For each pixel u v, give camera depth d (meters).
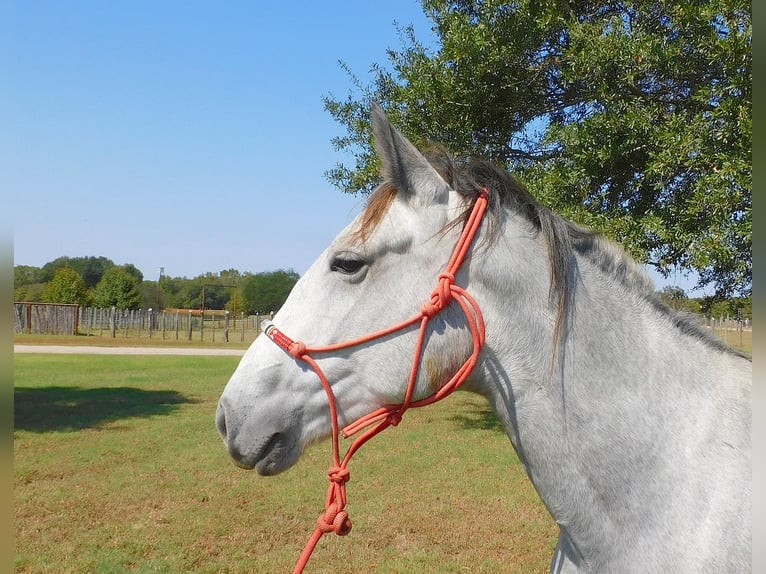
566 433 1.74
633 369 1.76
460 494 6.62
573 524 1.72
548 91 8.24
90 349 26.78
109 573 4.48
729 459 1.63
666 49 6.30
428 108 8.41
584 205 6.72
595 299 1.82
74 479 7.05
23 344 28.02
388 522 5.71
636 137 6.29
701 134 5.77
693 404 1.73
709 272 6.73
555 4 7.12
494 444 9.27
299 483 6.99
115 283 46.78
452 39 7.76
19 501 6.22
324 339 1.84
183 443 8.98
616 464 1.69
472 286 1.80
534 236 1.87
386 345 1.81
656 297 1.91
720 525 1.56
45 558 4.75
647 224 6.08
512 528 5.57
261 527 5.55
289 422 1.85
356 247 1.84
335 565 4.70
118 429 9.96
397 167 1.82
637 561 1.63
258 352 1.91
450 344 1.79
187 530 5.45
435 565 4.71
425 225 1.83
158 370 18.86
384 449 8.91
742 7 5.54
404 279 1.82
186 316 40.22
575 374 1.75
